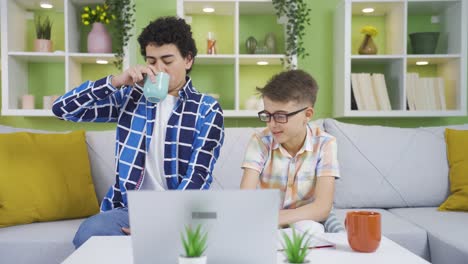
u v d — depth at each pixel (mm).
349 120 3326
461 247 1699
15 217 1992
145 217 878
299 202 1656
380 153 2420
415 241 1915
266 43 3199
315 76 3330
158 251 884
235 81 3072
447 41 3229
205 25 3324
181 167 1803
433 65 3352
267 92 1527
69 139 2254
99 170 2312
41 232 1886
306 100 1549
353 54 3342
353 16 3348
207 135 1825
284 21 3246
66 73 3014
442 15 3283
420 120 3318
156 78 1619
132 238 884
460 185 2320
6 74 2969
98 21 3096
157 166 1812
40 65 3273
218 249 882
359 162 2400
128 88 1880
